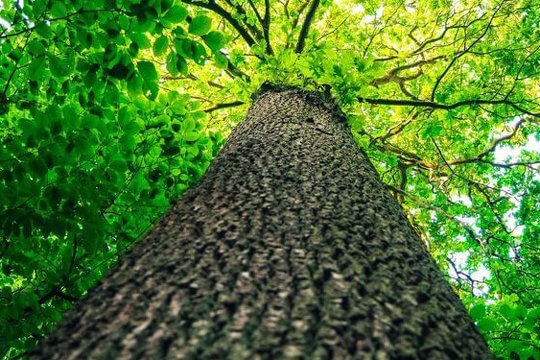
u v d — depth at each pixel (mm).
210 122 7812
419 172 9102
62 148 2457
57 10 2238
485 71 7480
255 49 4625
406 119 7602
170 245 1329
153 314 968
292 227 1388
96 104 3006
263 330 884
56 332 1029
